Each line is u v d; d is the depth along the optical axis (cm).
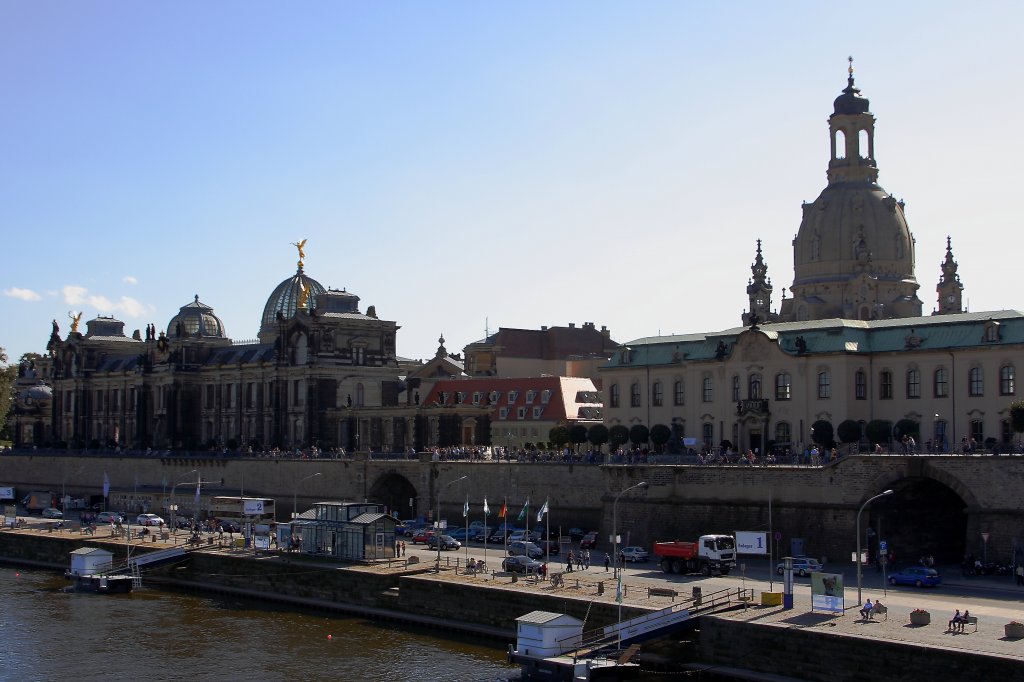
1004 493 11512
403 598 12006
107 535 16975
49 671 10119
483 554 14150
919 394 14075
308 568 13088
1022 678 7769
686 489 13675
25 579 15188
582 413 19875
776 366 14888
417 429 19975
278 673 9931
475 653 10431
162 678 9856
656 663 9525
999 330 13550
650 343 16788
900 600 10231
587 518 15075
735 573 11981
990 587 10881
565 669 9219
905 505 12681
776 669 9012
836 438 14225
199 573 14375
